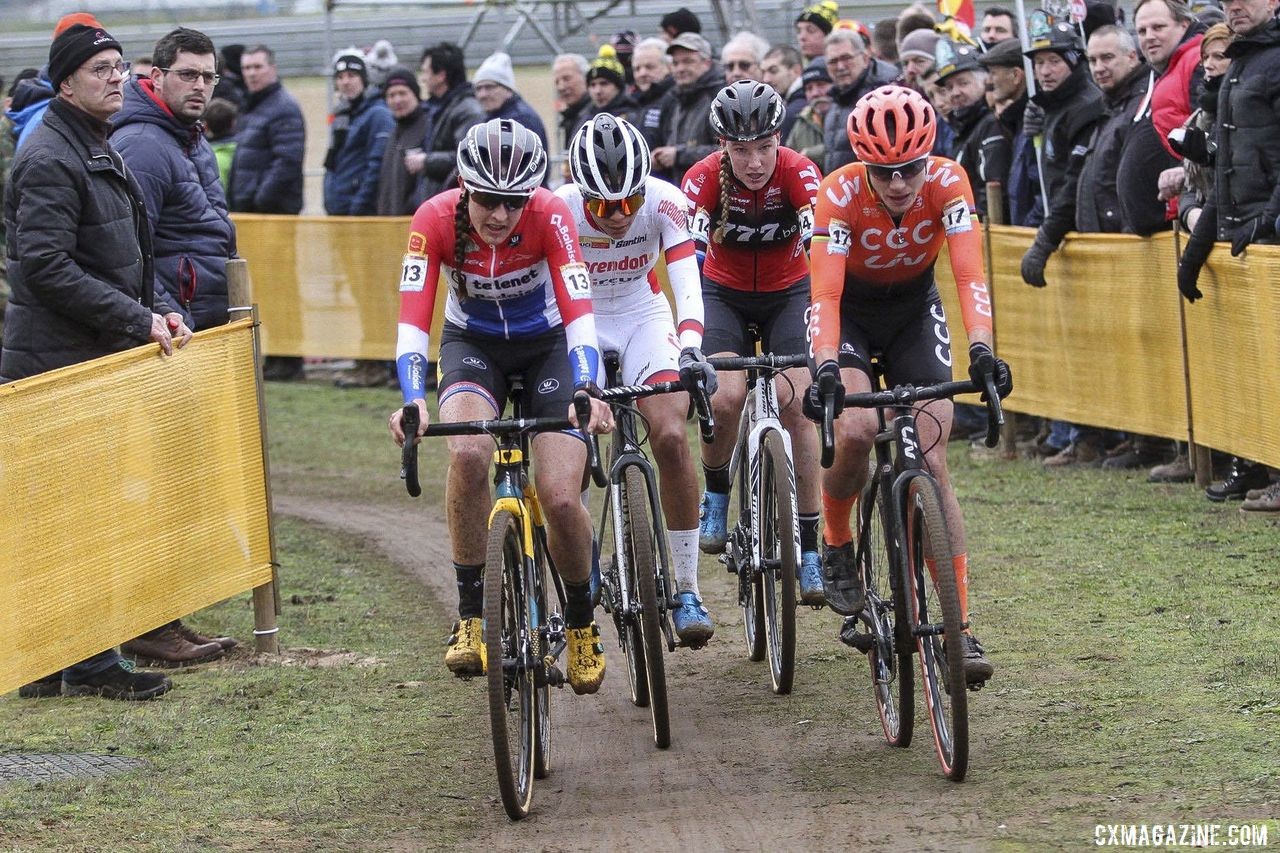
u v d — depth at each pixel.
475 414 8.70
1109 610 10.59
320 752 8.83
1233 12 12.40
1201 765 7.39
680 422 9.85
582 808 7.83
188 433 10.51
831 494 9.48
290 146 24.19
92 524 9.56
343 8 26.92
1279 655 9.09
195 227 11.98
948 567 7.41
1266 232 12.52
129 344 10.31
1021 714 8.59
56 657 9.23
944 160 8.88
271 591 11.32
